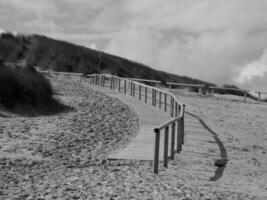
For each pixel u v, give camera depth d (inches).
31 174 453.1
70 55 2992.1
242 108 1395.2
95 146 658.8
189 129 850.8
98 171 484.1
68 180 427.8
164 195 373.7
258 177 507.8
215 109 1290.6
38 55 2896.2
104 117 967.0
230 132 873.5
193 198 368.8
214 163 559.2
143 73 3356.3
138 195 369.1
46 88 1099.3
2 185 397.4
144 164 535.2
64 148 626.5
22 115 904.3
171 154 569.6
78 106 1123.3
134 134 768.9
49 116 938.7
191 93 1833.2
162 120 928.9
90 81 2003.0
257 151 697.6
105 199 349.7
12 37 3053.6
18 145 624.4
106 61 3206.2
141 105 1186.0
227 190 420.5
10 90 938.7
